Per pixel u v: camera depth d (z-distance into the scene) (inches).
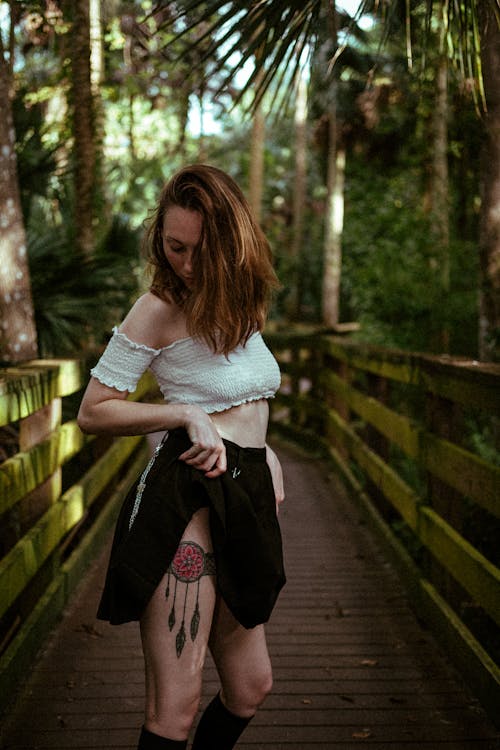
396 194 452.4
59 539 143.7
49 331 205.5
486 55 184.4
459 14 128.3
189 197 72.5
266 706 118.0
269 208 967.6
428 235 356.8
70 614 151.2
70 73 283.0
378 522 207.3
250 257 73.9
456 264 366.3
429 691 122.9
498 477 110.6
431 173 409.7
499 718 107.2
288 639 144.4
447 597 142.6
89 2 270.5
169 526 72.5
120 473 234.5
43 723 111.7
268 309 78.2
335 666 132.4
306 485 278.5
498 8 125.6
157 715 72.8
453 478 134.2
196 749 82.1
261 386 77.9
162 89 340.2
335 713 116.0
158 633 73.0
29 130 219.8
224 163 925.2
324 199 956.0
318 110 478.0
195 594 73.0
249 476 75.7
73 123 276.1
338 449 300.7
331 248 705.6
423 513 152.3
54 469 141.6
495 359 204.2
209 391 75.7
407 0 124.6
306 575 183.0
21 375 119.0
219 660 79.3
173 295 75.4
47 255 221.3
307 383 590.9
